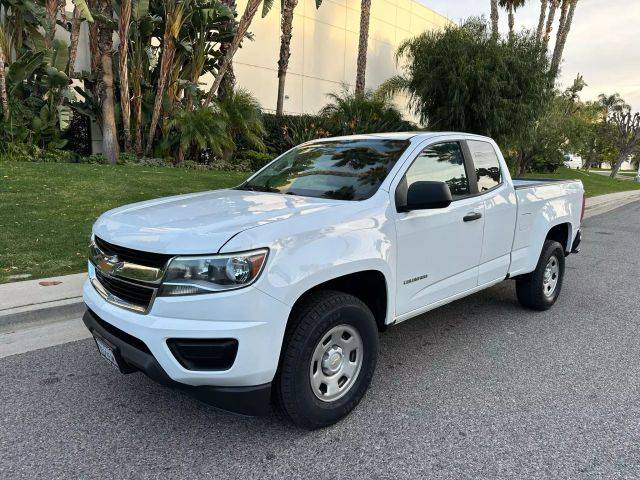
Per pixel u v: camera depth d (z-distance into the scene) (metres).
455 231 3.92
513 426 3.15
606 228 13.22
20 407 3.24
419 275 3.63
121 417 3.15
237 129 17.48
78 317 4.77
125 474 2.61
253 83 22.67
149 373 2.64
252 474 2.63
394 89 20.41
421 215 3.57
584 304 5.91
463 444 2.95
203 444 2.88
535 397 3.54
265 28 22.64
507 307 5.67
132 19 14.59
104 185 10.65
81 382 3.59
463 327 4.98
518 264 4.90
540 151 23.92
